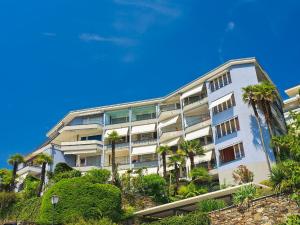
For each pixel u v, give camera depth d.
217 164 51.34
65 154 67.00
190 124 60.91
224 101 53.41
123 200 41.00
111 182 46.06
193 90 61.25
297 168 24.16
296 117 34.16
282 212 23.39
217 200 28.81
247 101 49.84
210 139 59.56
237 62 54.66
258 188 28.73
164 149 55.56
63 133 70.25
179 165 55.75
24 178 61.53
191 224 26.06
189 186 47.34
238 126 50.72
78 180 34.03
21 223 29.48
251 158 47.66
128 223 33.84
